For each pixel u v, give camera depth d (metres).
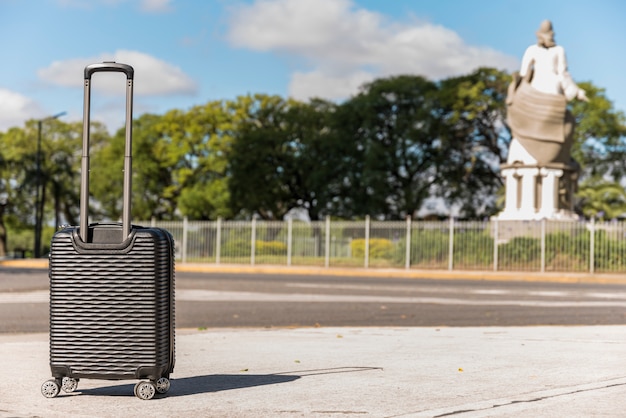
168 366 6.47
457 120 55.28
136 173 65.69
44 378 7.51
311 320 14.44
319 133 60.03
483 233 35.59
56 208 71.31
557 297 20.23
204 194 62.22
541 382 7.36
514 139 37.81
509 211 37.62
